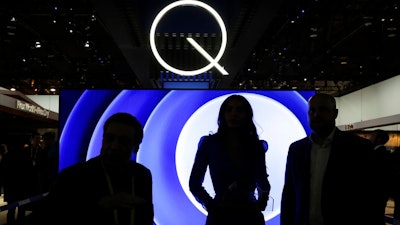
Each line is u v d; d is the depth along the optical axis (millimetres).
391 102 14742
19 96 15477
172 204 4867
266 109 4906
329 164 2424
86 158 4926
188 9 7586
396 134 13656
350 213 2373
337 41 12555
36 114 15969
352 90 18391
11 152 6895
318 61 14953
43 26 11984
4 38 12273
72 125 4961
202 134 4945
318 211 2434
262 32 8258
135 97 4988
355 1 9562
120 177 1754
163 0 7625
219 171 2779
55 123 20578
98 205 1677
